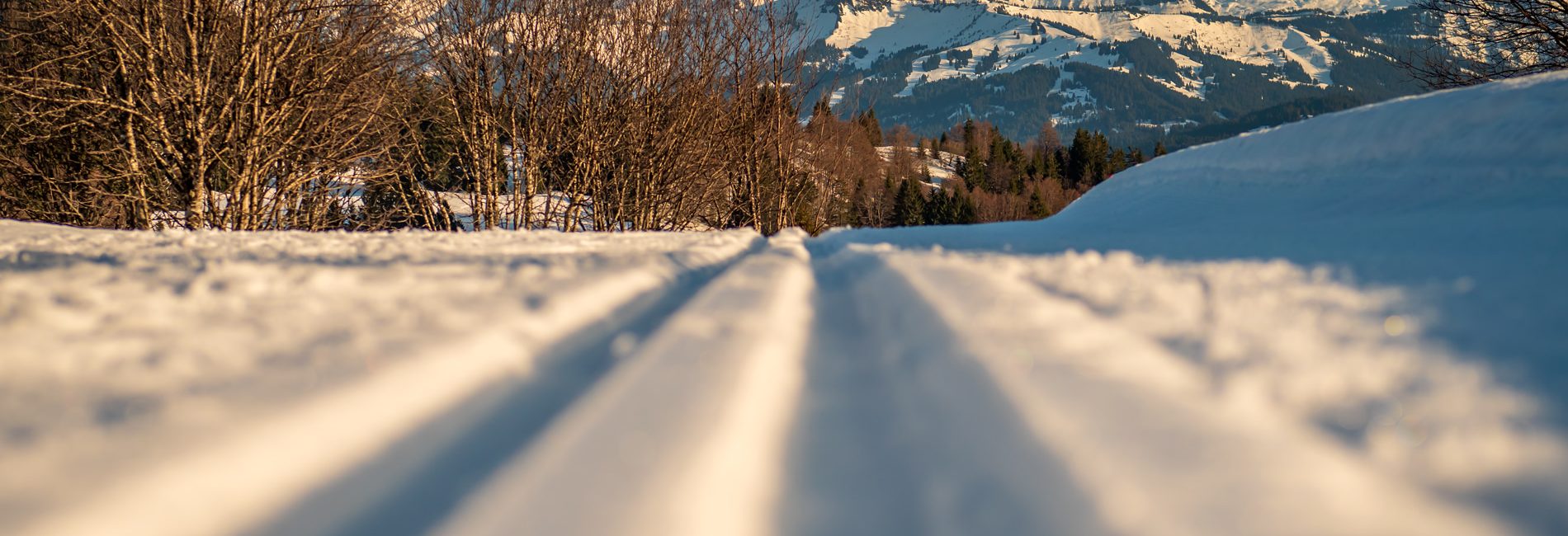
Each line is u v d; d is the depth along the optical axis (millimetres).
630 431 1178
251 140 14305
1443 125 5043
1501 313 1752
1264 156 6402
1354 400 1295
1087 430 1132
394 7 15836
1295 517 876
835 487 1120
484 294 2389
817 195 24953
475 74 18219
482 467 1124
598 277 2744
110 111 14219
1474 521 904
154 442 1107
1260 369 1442
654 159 20156
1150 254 3404
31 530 842
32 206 15359
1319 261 2707
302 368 1493
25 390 1360
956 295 2176
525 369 1644
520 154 20703
